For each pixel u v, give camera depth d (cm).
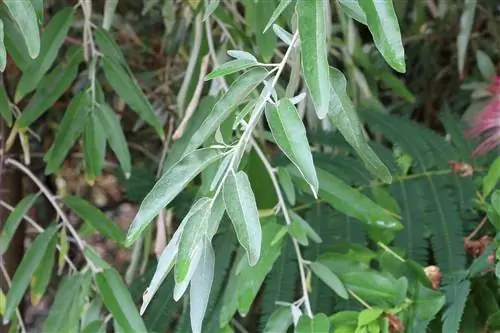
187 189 93
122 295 81
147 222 63
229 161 64
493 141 88
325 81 57
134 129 123
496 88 89
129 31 123
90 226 89
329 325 73
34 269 84
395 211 85
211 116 65
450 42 135
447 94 135
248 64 64
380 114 98
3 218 100
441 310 76
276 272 83
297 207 88
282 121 61
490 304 77
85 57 90
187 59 109
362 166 90
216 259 84
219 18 93
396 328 75
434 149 91
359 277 77
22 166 92
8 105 87
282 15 87
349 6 64
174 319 87
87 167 87
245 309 75
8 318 83
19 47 84
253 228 61
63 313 82
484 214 85
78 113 87
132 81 89
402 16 119
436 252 82
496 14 135
